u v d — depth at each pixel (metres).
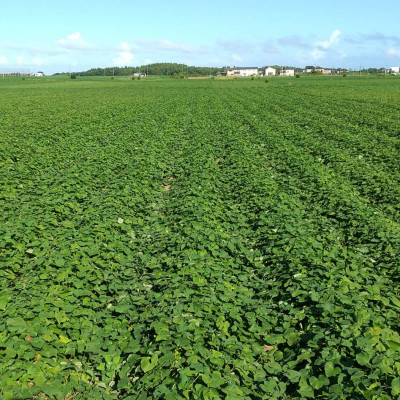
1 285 8.95
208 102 56.62
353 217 12.80
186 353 6.48
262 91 83.44
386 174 17.70
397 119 34.94
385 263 10.03
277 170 19.66
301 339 7.27
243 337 7.32
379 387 5.59
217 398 5.62
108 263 10.16
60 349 6.93
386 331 6.84
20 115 41.00
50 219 12.29
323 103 52.62
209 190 15.80
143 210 14.21
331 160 20.39
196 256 9.92
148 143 25.02
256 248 11.39
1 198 14.63
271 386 6.14
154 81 153.50
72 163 20.70
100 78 195.50
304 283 8.74
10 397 5.79
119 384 6.42
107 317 8.12
